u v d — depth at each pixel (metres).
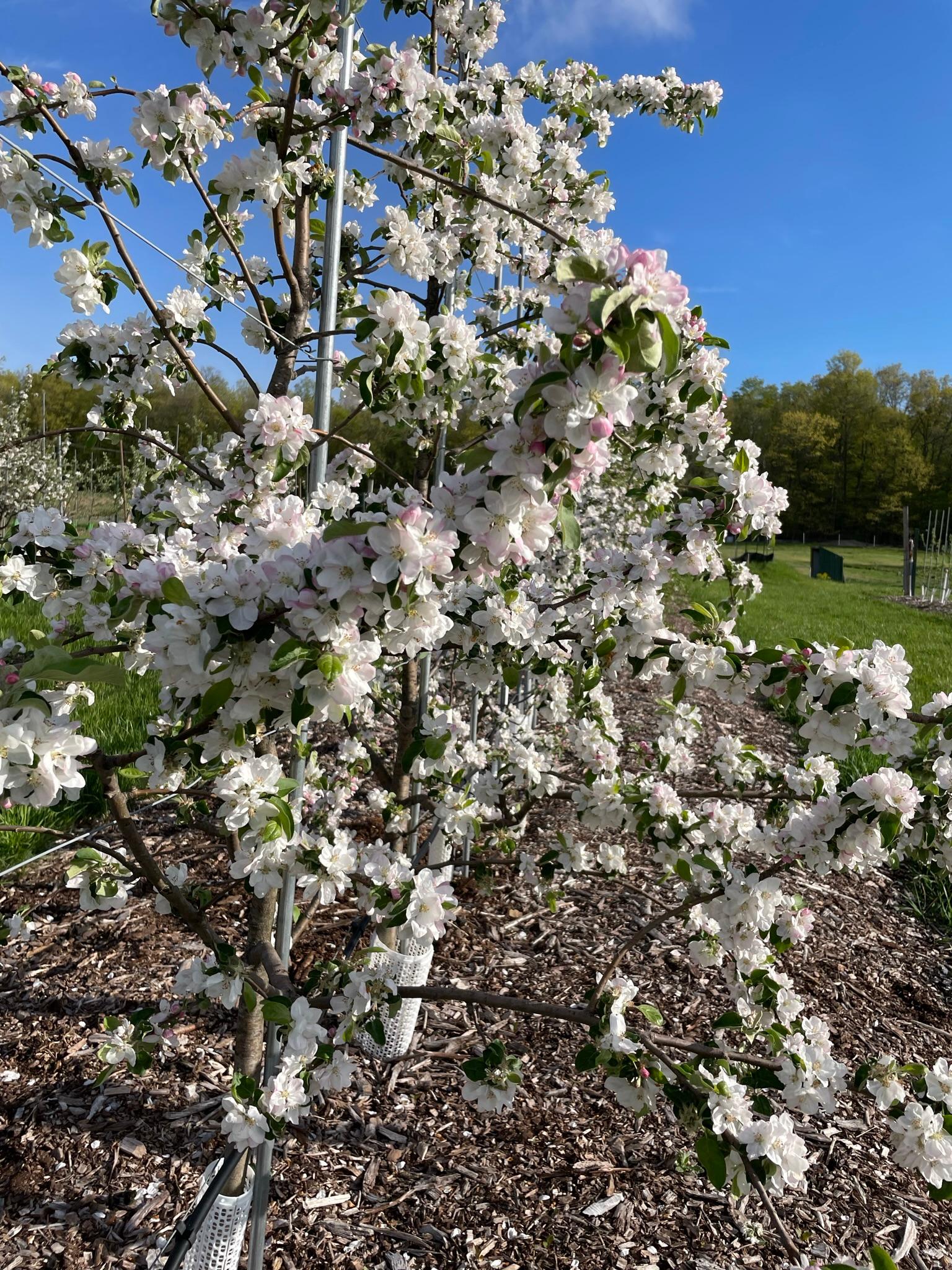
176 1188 2.10
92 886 1.88
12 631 6.77
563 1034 2.85
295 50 1.71
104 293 1.73
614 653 2.33
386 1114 2.44
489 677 2.63
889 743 1.69
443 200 2.67
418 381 1.91
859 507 46.34
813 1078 1.67
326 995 1.79
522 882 3.83
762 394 56.34
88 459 11.48
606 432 1.04
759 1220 2.20
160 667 1.22
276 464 1.71
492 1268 1.98
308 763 2.58
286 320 2.28
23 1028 2.62
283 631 1.23
